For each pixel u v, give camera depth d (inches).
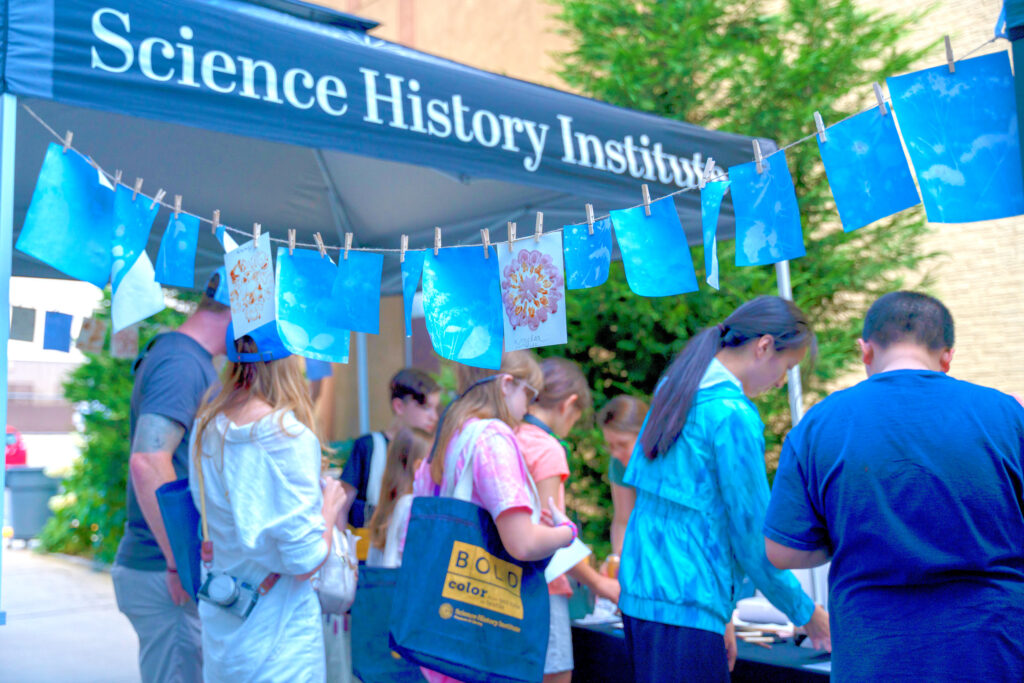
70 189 75.8
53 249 74.4
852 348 213.5
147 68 84.0
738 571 88.3
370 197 180.5
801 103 220.1
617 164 122.0
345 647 112.7
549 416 113.2
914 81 65.6
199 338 116.6
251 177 164.9
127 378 308.5
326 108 95.1
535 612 88.3
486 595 86.1
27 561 364.2
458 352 80.4
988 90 64.5
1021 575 62.4
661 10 230.4
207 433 86.0
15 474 402.9
